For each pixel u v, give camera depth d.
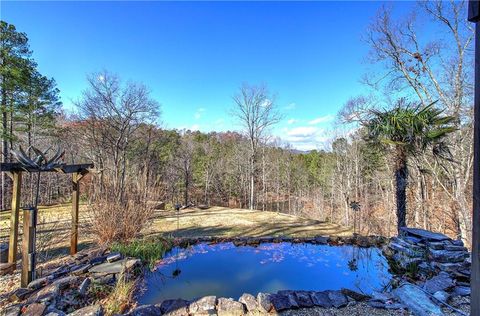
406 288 2.74
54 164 3.52
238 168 22.23
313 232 6.18
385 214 12.59
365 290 3.07
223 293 3.08
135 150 14.77
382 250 4.34
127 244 4.48
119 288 2.85
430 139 4.01
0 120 10.90
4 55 10.36
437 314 2.23
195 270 3.79
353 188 17.25
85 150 14.05
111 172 5.62
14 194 3.54
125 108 13.26
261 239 5.12
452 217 9.00
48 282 2.87
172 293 3.07
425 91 8.52
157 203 5.83
